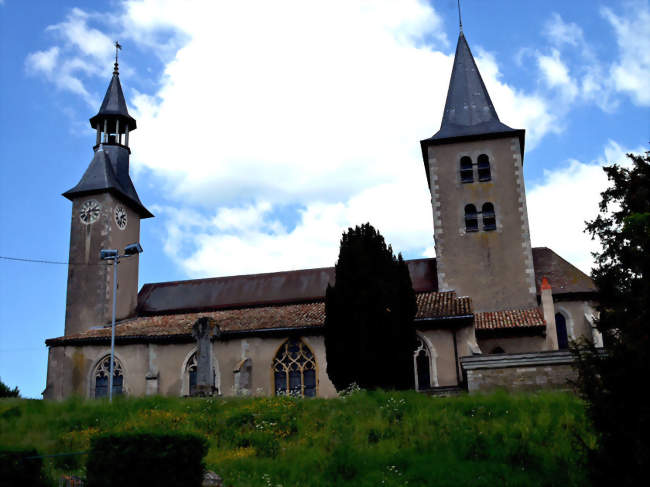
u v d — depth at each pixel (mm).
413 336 29078
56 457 17828
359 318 27891
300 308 37219
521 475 16094
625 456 12539
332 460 17797
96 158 43281
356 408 22281
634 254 17500
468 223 38719
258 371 34000
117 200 42406
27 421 22469
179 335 34906
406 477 16562
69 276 40594
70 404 24938
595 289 35281
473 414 20766
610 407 12875
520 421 19266
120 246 42000
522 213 38312
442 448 18156
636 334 13352
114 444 14242
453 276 37875
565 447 17141
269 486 16312
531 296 36781
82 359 35812
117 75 46094
